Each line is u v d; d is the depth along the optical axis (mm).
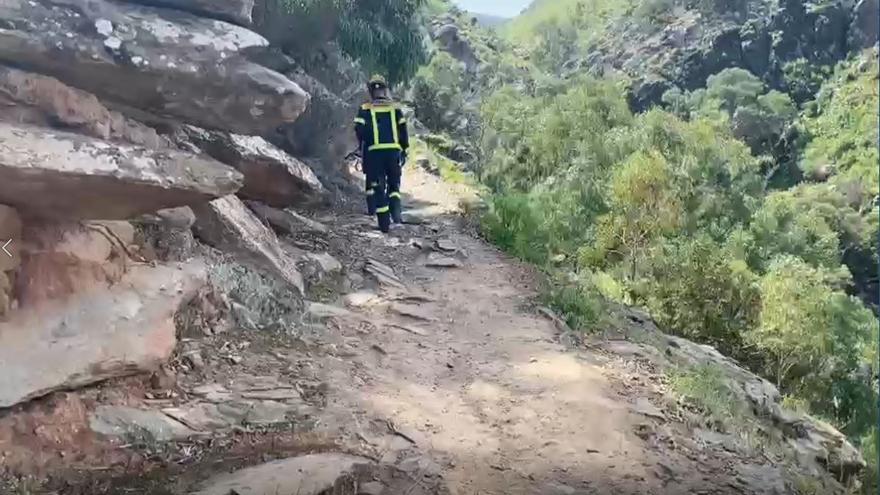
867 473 6699
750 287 11336
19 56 4777
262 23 11992
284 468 4449
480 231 12336
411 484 4723
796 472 6066
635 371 7199
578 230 15172
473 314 8195
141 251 6195
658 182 14656
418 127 25375
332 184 13273
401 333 7371
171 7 5531
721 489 5285
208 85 5512
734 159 14414
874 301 7574
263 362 6066
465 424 5688
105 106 5555
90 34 4953
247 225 7945
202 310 6312
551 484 4996
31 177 4492
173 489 4156
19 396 4301
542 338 7676
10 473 4105
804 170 11172
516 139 21125
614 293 12180
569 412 6043
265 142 9141
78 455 4375
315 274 8547
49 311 4918
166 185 5074
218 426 4973
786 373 8711
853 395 7711
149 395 5129
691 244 12781
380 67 14523
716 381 7469
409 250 10523
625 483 5133
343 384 6004
